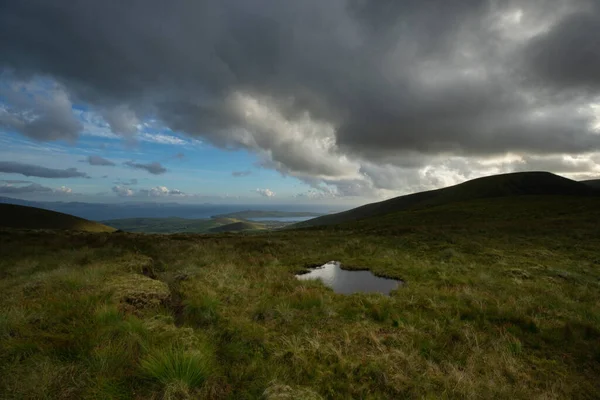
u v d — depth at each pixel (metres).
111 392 4.01
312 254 21.27
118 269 10.25
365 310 8.64
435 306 9.07
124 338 5.18
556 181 150.88
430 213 63.50
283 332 6.94
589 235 25.14
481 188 151.62
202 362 4.70
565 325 7.48
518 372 5.58
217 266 14.70
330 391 4.66
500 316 8.33
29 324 5.57
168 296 8.12
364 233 34.62
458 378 5.04
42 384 3.93
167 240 25.56
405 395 4.67
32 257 15.70
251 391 4.50
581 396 4.94
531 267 15.63
